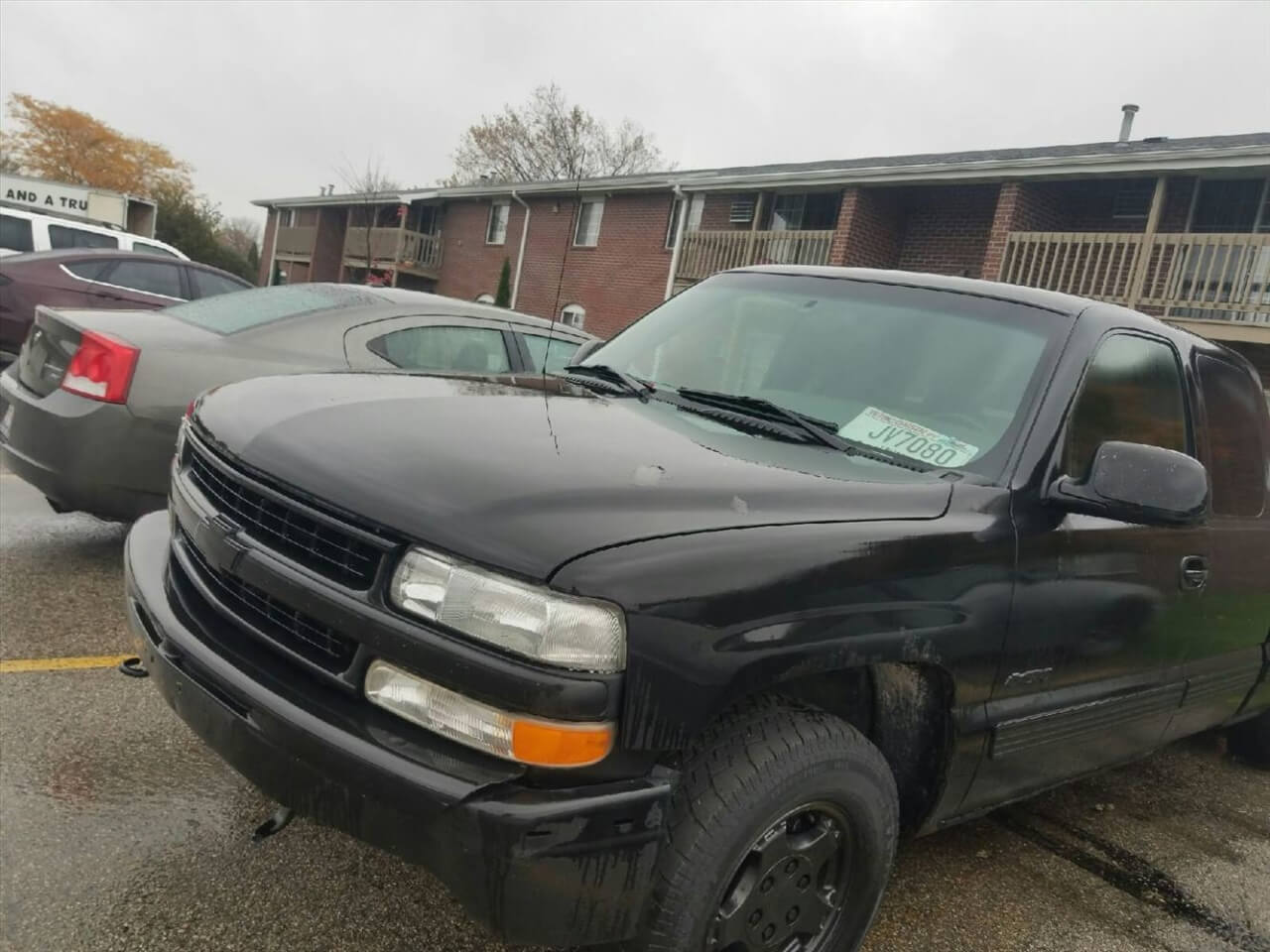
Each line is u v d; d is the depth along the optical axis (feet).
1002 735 8.39
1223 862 11.73
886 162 58.49
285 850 8.90
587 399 9.13
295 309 16.37
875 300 10.47
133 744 10.37
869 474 7.92
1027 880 10.60
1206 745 15.72
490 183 91.04
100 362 13.85
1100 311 9.76
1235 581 11.00
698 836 6.20
